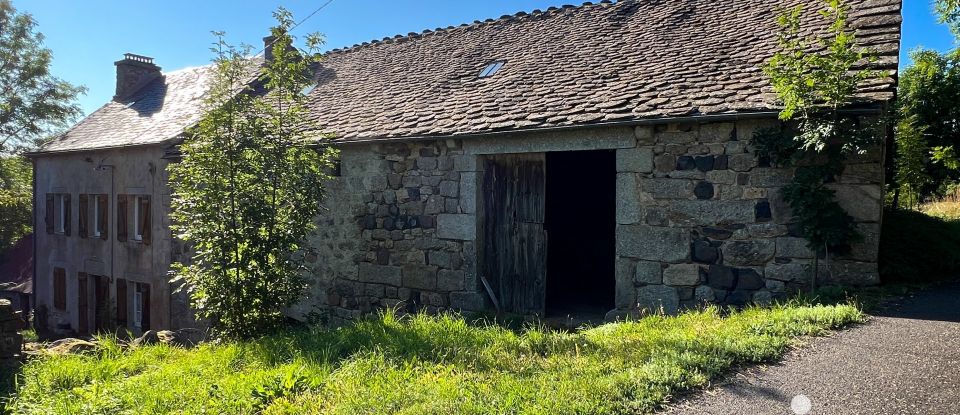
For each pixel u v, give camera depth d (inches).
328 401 137.1
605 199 399.9
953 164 271.1
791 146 205.5
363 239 317.4
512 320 264.2
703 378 128.5
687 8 330.3
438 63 385.4
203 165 226.1
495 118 274.4
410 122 304.8
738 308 219.3
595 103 255.0
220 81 232.2
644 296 239.8
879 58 214.2
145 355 213.5
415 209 300.4
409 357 163.8
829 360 139.6
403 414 122.6
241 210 226.2
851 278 204.2
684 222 231.3
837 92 192.1
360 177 318.0
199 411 139.0
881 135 194.1
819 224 200.2
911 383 124.6
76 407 149.6
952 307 183.2
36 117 897.5
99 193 510.3
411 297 301.7
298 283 247.0
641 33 318.0
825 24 254.2
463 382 140.1
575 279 396.5
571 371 141.8
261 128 231.1
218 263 227.3
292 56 241.6
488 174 288.5
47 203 573.9
